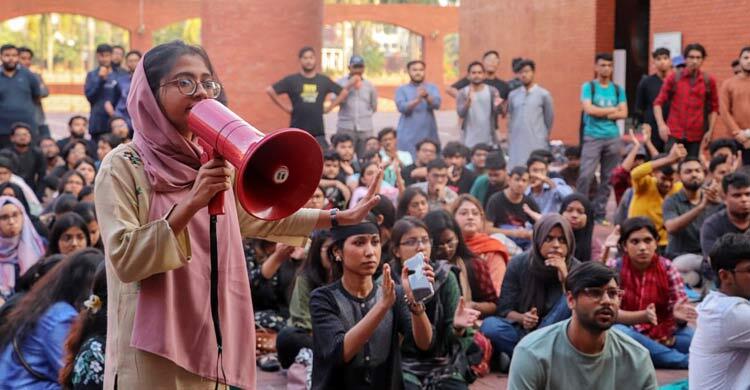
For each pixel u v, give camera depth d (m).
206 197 3.08
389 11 46.00
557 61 21.28
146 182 3.27
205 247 3.37
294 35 17.55
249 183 3.13
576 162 14.46
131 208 3.25
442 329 5.96
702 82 13.18
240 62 17.45
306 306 6.92
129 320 3.32
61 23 50.47
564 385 4.95
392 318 5.35
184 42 3.31
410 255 6.40
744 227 8.80
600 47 20.19
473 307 7.51
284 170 3.15
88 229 7.66
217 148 3.05
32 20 50.09
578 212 8.49
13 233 8.59
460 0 26.19
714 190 9.74
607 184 14.42
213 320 3.37
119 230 3.17
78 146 13.27
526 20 22.55
